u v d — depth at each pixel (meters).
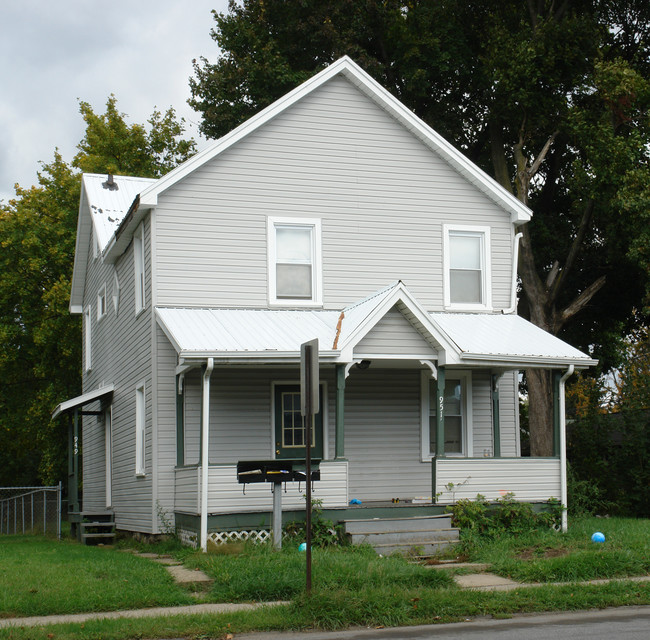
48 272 37.25
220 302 18.23
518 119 27.05
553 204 29.66
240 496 15.30
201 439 15.28
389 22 28.38
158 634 8.73
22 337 37.72
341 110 19.56
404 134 19.98
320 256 19.00
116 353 22.52
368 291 19.27
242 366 16.27
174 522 17.28
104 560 14.01
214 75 28.75
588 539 15.53
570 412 35.88
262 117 18.72
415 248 19.73
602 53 25.27
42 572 12.16
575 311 26.38
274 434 18.11
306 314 18.33
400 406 19.22
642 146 23.39
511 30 27.84
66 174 37.97
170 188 18.17
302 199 19.05
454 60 27.97
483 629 9.16
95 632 8.64
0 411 40.25
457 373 19.69
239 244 18.50
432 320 16.34
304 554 12.90
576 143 27.17
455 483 16.45
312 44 29.02
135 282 19.48
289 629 9.23
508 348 17.44
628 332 31.06
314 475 13.98
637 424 23.48
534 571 12.03
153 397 17.58
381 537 14.91
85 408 27.83
